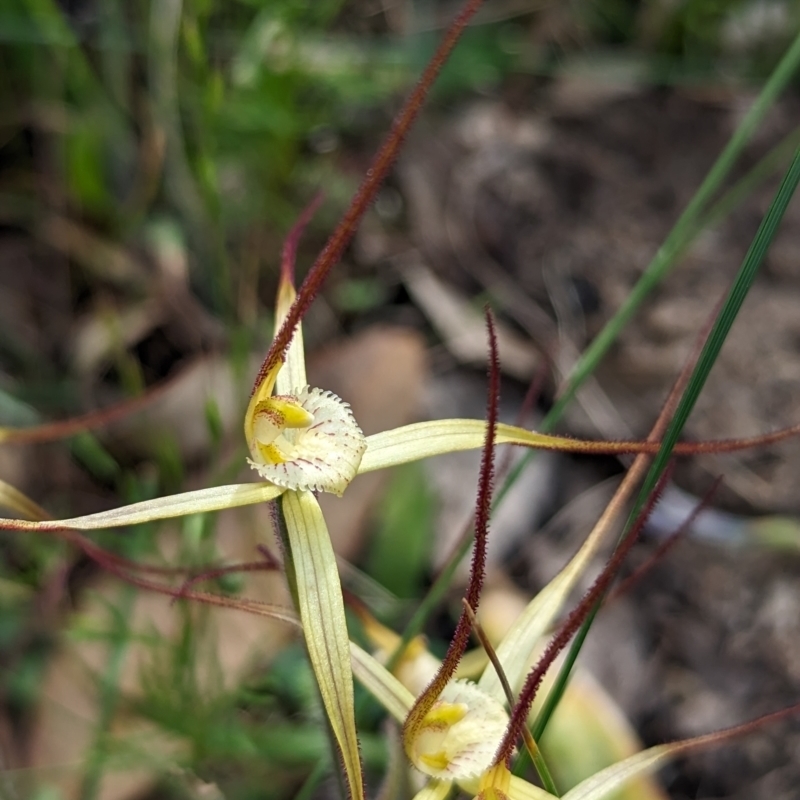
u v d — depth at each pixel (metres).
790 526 0.33
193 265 0.37
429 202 0.42
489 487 0.19
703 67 0.46
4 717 0.28
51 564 0.30
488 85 0.46
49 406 0.34
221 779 0.28
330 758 0.23
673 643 0.31
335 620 0.20
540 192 0.43
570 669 0.21
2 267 0.36
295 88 0.37
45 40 0.35
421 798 0.20
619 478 0.35
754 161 0.44
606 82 0.46
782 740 0.30
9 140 0.38
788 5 0.47
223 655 0.29
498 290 0.40
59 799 0.27
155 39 0.34
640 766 0.20
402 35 0.45
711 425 0.36
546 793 0.20
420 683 0.23
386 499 0.31
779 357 0.37
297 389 0.21
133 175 0.38
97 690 0.28
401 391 0.32
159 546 0.30
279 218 0.38
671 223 0.42
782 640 0.31
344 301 0.39
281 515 0.20
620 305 0.39
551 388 0.38
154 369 0.35
